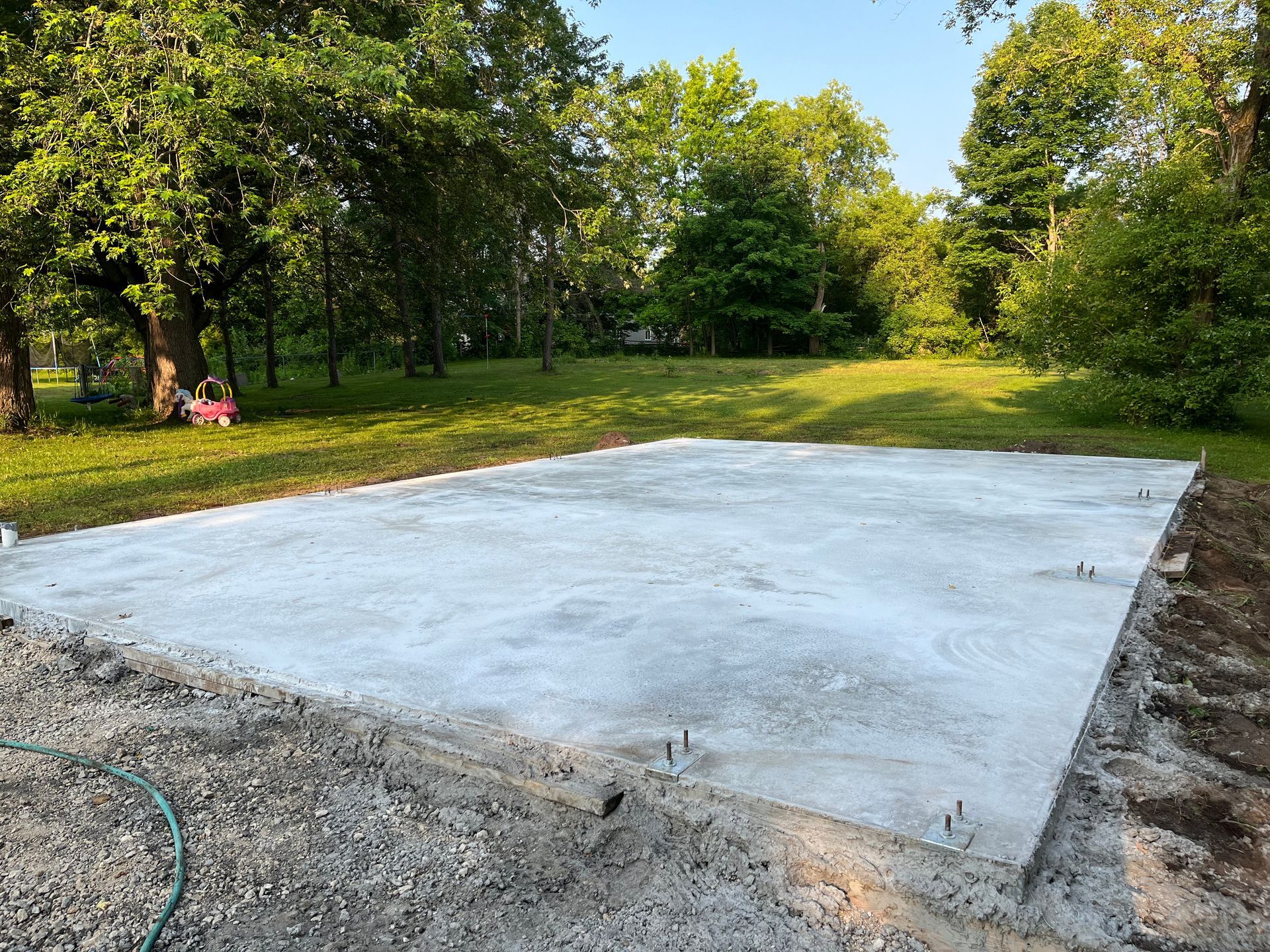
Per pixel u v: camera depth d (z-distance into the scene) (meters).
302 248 10.44
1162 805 1.95
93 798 2.19
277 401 20.02
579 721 2.27
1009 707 2.30
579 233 14.00
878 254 39.62
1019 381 21.38
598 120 13.42
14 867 1.90
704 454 8.47
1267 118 12.60
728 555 4.04
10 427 12.73
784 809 1.82
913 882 1.65
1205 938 1.51
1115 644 2.79
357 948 1.63
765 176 38.44
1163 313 12.42
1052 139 31.70
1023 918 1.55
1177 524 5.20
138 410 15.57
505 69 13.64
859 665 2.62
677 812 1.94
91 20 9.04
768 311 39.38
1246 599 3.76
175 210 9.61
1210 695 2.62
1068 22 13.60
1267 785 2.06
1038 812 1.77
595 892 1.78
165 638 2.98
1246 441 10.92
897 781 1.91
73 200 9.05
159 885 1.83
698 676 2.56
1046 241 32.22
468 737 2.26
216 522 5.07
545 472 7.12
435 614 3.20
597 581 3.62
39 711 2.67
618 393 21.22
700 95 39.03
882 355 37.53
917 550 4.11
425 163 14.07
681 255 40.31
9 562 4.11
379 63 10.18
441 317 28.67
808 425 13.31
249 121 10.52
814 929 1.65
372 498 5.85
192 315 14.95
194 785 2.23
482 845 1.94
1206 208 11.66
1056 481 6.42
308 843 1.98
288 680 2.62
